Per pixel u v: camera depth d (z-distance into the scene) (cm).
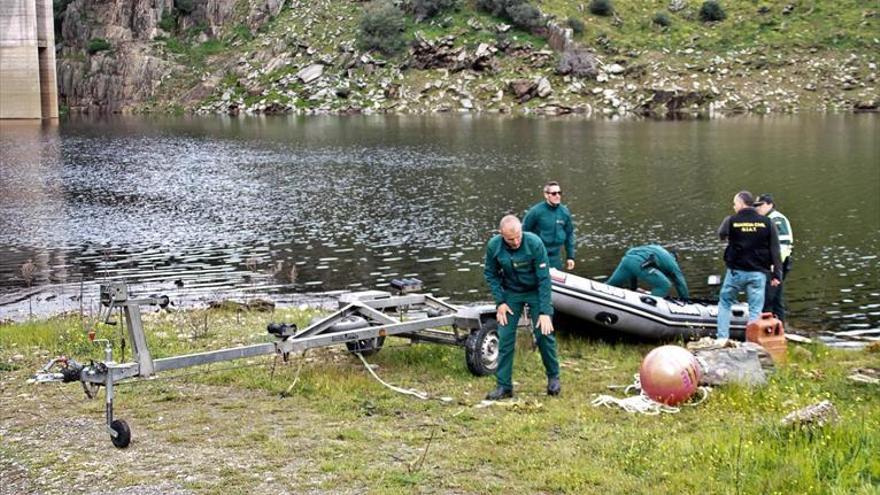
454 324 1106
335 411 934
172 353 1192
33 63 10256
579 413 916
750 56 8812
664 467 742
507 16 9475
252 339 1298
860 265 2292
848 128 6575
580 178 4094
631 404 941
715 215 3109
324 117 8606
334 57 9788
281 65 10019
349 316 1091
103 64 11194
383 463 775
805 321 1783
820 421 808
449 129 6931
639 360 1190
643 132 6481
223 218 3189
